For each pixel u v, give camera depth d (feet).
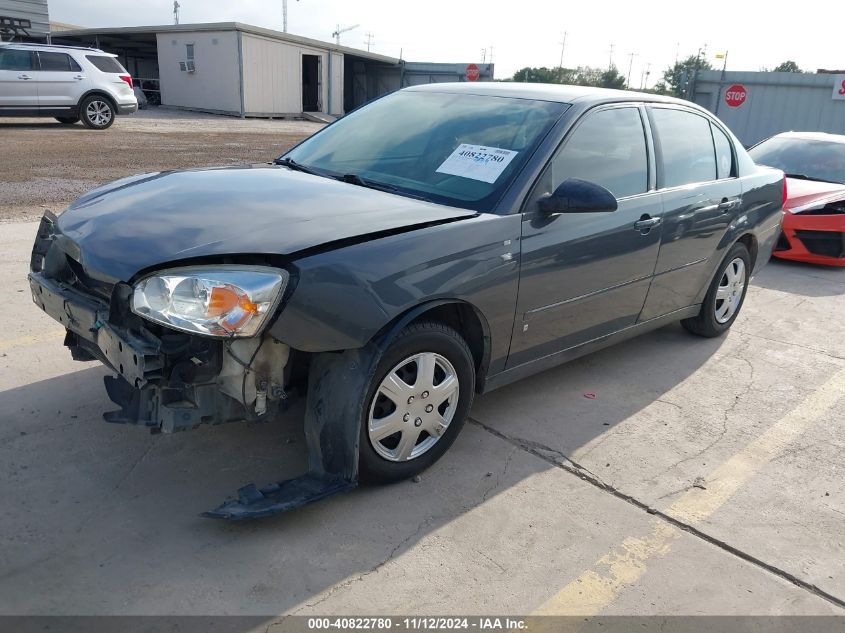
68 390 11.96
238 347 8.34
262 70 86.69
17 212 25.05
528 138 11.31
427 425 10.01
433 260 9.30
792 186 26.43
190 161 41.27
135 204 9.83
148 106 93.35
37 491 9.28
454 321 10.48
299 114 93.76
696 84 64.44
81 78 53.67
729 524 9.74
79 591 7.66
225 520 8.99
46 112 52.85
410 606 7.80
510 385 13.75
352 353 8.96
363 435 9.19
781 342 17.28
